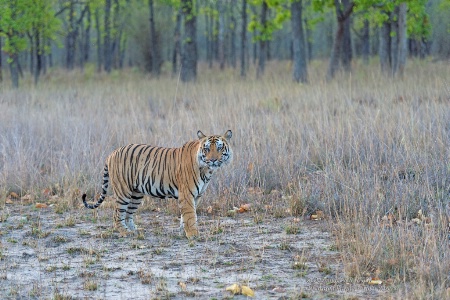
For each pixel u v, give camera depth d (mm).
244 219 10734
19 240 9766
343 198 10523
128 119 16766
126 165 9836
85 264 8430
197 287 7586
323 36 63438
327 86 21594
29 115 17547
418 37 36969
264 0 31281
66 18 52781
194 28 33000
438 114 14188
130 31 46594
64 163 13148
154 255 8883
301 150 13219
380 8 27391
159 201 11836
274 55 64438
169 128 14789
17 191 12781
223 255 8820
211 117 14898
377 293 7289
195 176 9406
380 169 12102
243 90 21469
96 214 11078
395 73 24500
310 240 9453
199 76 38500
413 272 7773
